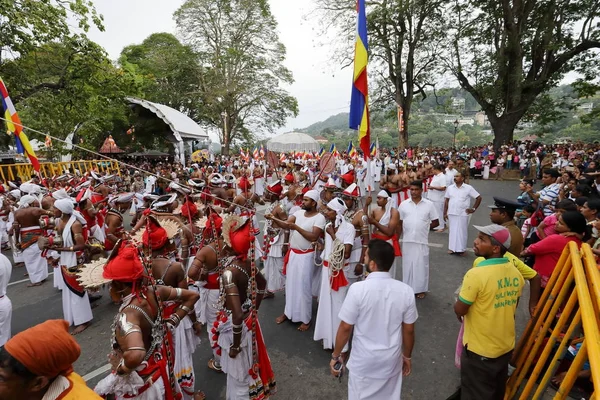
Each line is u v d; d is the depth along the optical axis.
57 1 15.56
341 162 22.97
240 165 24.39
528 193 8.15
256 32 40.75
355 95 5.16
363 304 2.85
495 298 3.09
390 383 2.92
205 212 6.14
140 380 2.56
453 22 28.14
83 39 16.59
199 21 40.19
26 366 1.54
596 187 7.95
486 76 27.38
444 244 9.73
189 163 31.45
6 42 13.95
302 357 4.71
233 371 3.41
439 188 10.84
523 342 3.57
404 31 29.66
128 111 29.73
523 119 32.47
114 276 2.47
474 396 3.25
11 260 9.59
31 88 15.97
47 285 7.64
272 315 5.89
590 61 25.67
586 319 2.07
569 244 3.20
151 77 39.72
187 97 42.25
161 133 37.50
